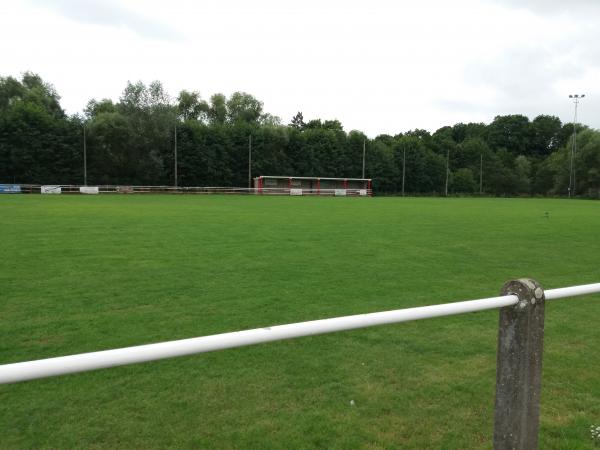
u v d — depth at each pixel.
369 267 9.80
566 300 7.27
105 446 3.14
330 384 4.12
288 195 60.62
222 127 70.12
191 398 3.84
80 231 14.77
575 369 4.54
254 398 3.85
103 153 59.66
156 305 6.67
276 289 7.73
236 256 10.73
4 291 7.34
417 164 81.44
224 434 3.28
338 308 6.66
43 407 3.67
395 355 4.84
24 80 71.25
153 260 10.05
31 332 5.48
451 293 7.71
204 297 7.14
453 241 14.25
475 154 90.75
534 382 2.29
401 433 3.32
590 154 73.88
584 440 3.27
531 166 93.19
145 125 61.59
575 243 14.32
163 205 30.08
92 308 6.48
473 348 5.07
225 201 38.19
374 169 77.94
